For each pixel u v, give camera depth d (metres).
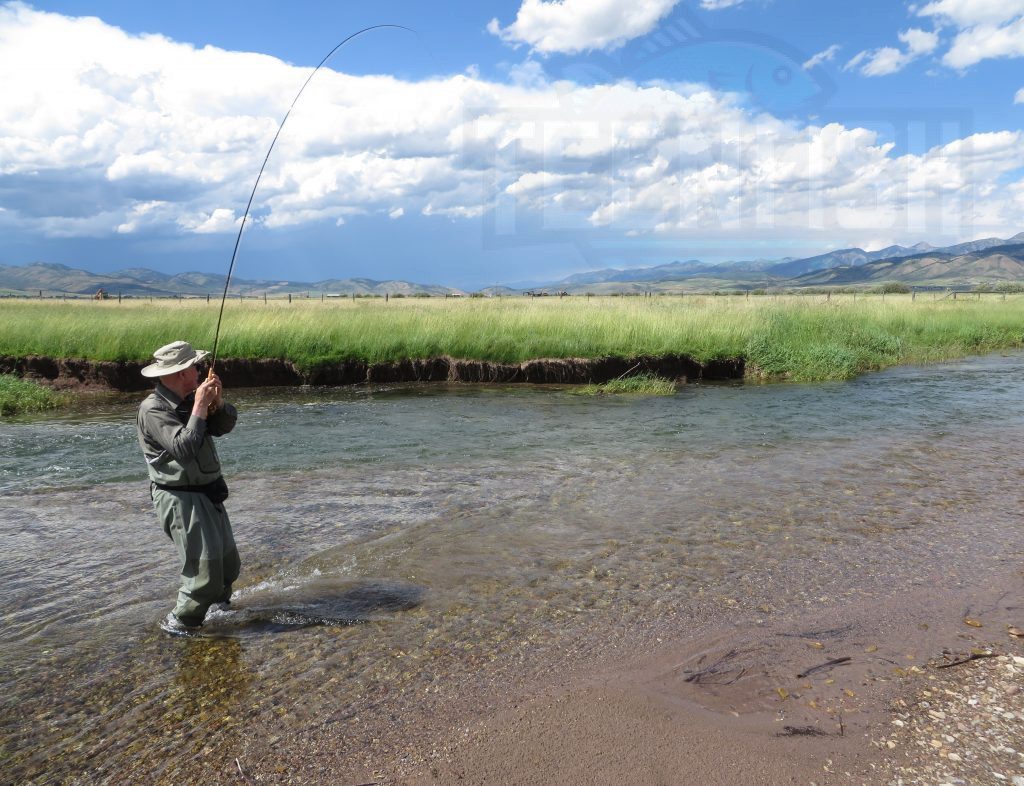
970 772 2.44
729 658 3.37
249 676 3.29
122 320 16.80
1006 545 4.98
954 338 23.03
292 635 3.72
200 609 3.76
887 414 10.91
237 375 14.90
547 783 2.42
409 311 20.39
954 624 3.73
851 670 3.23
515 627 3.76
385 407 11.95
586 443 8.88
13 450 8.53
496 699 3.02
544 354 15.72
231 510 6.03
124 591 4.35
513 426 10.09
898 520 5.59
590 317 17.95
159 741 2.77
